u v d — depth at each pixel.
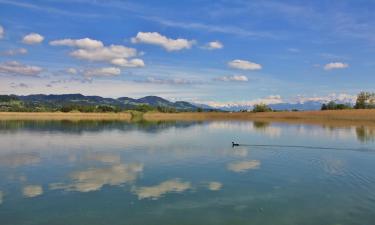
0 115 159.75
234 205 18.66
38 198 19.98
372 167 28.39
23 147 41.44
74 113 180.50
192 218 16.84
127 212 17.67
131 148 40.81
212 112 191.00
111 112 190.25
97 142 47.12
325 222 16.14
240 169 28.00
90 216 17.16
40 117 152.62
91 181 23.92
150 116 178.62
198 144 45.03
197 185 22.83
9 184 23.11
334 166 29.00
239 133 63.53
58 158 33.38
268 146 42.72
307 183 23.16
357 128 74.69
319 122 103.62
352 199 19.50
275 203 18.94
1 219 16.83
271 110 185.75
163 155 35.38
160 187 22.34
